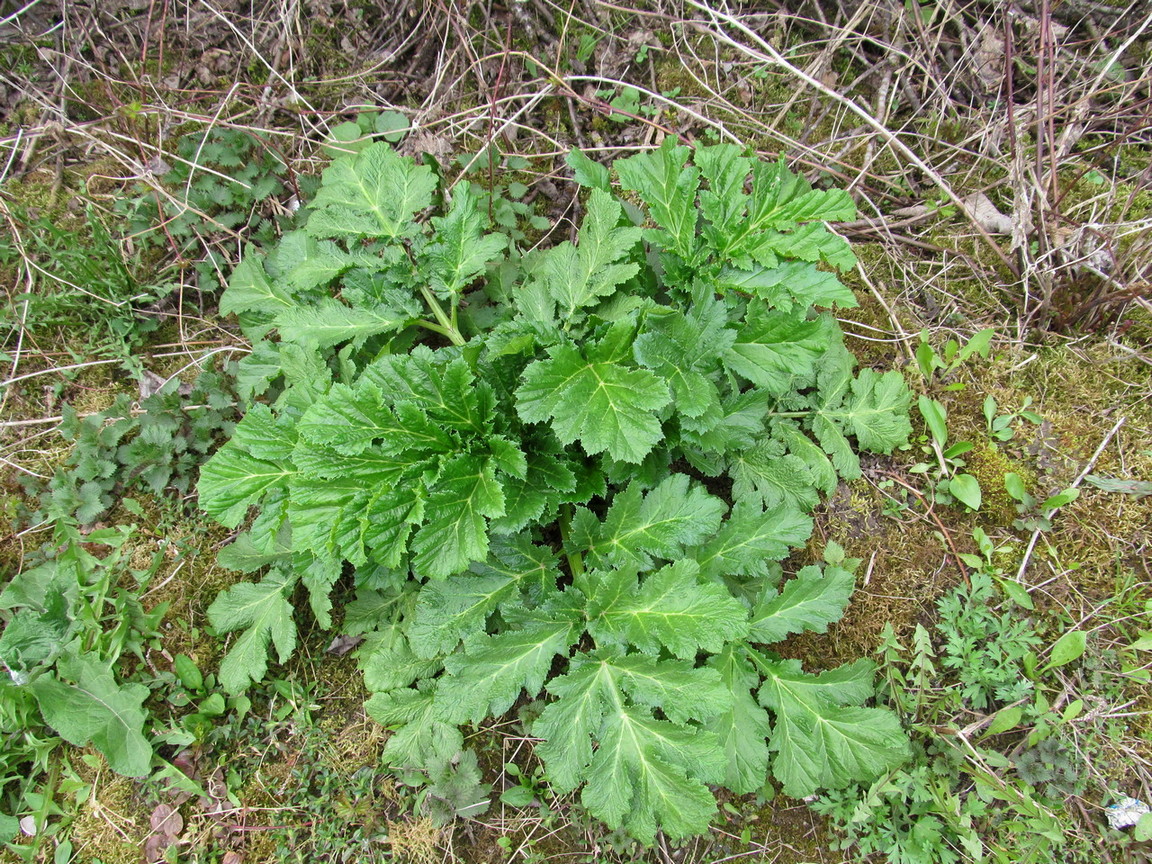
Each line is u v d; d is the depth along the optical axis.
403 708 2.37
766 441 2.55
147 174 3.05
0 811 2.42
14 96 3.39
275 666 2.63
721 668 2.29
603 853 2.43
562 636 2.22
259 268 2.78
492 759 2.53
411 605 2.47
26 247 3.10
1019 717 2.41
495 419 2.29
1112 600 2.59
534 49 3.45
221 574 2.75
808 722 2.30
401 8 3.48
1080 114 3.02
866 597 2.69
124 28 3.45
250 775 2.51
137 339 3.05
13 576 2.74
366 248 2.71
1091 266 2.82
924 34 3.13
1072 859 2.41
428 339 2.86
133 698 2.43
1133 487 2.69
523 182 3.30
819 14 3.40
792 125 3.36
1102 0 3.17
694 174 2.38
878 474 2.84
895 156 3.23
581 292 2.37
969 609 2.59
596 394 2.10
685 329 2.20
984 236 2.97
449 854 2.43
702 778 2.05
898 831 2.40
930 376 2.92
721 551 2.32
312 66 3.49
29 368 2.99
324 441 2.01
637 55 3.44
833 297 2.30
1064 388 2.89
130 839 2.42
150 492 2.83
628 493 2.23
